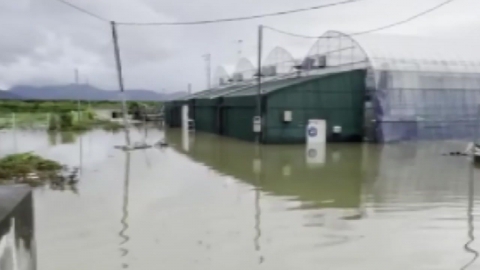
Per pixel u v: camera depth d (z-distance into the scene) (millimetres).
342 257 5383
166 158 15266
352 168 12836
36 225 6738
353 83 21234
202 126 31234
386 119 20922
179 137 25266
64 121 31125
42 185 10062
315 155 16031
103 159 14945
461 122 21953
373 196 8938
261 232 6410
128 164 13711
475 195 9055
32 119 38750
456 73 21969
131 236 6227
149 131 31266
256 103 20531
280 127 20281
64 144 20453
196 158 15250
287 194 9117
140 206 8023
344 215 7391
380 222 6961
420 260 5293
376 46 22062
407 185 10172
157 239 6090
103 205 8102
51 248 5703
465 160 14680
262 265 5121
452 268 5051
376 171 12297
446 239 6098
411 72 21375
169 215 7387
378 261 5250
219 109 27047
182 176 11406
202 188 9766
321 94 20734
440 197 8836
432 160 14641
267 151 17328
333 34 24172
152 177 11227
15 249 2773
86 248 5707
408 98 21281
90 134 27375
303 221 7027
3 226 2521
